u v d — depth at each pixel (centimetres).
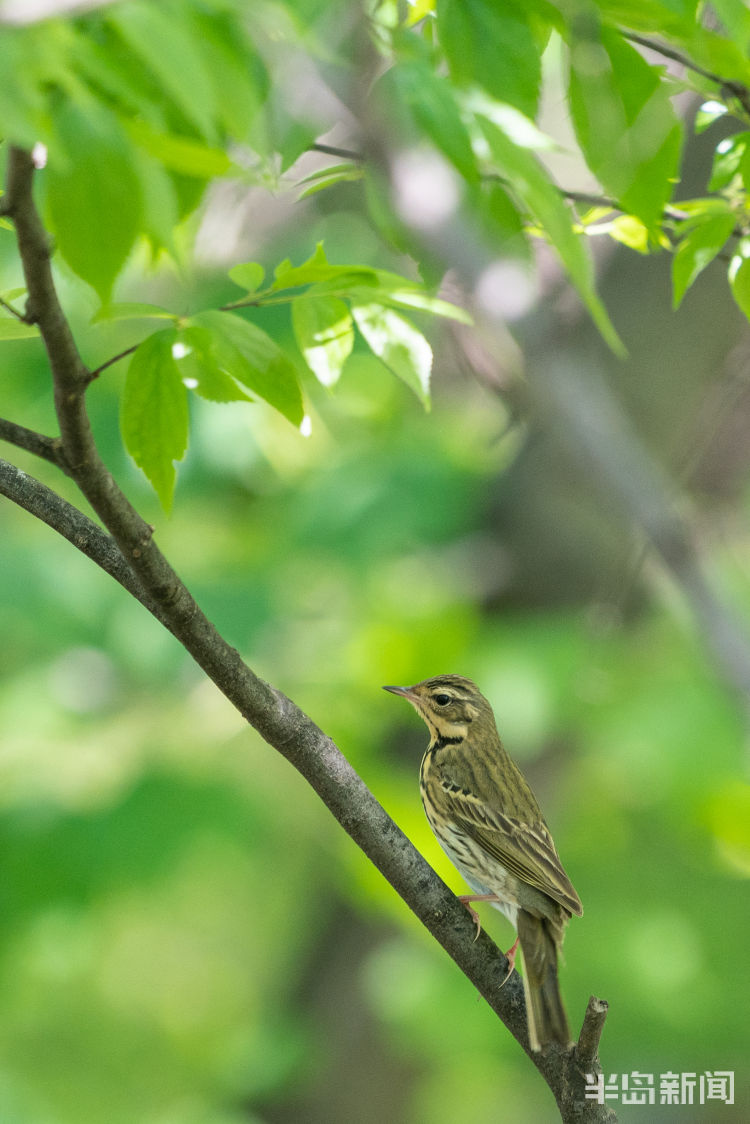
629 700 1333
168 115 439
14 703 1349
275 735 527
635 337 1155
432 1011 1498
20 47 334
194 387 525
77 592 1341
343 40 506
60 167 322
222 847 1289
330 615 1423
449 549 1457
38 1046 1689
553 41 666
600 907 1741
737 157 630
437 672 1360
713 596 1016
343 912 1638
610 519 1360
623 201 474
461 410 1573
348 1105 1583
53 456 455
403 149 687
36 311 415
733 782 1370
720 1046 1594
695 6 478
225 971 1952
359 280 528
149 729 1326
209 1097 1605
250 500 1540
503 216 600
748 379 1030
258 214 1281
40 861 1235
